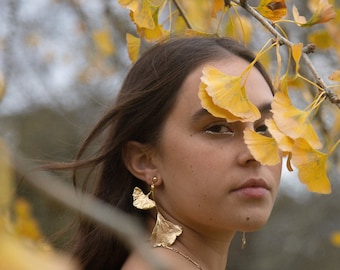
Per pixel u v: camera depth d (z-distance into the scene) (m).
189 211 2.54
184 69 2.62
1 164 0.76
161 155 2.63
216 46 2.70
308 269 10.50
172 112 2.60
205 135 2.51
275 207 10.80
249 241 10.59
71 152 4.31
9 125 8.38
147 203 2.61
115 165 2.82
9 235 0.77
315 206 10.80
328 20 2.70
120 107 2.75
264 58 3.99
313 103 2.31
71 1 7.58
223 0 2.90
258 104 2.57
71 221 3.07
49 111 8.53
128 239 0.93
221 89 2.29
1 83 4.31
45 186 0.89
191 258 2.58
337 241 4.95
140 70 2.76
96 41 6.43
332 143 4.47
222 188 2.47
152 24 2.69
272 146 2.24
